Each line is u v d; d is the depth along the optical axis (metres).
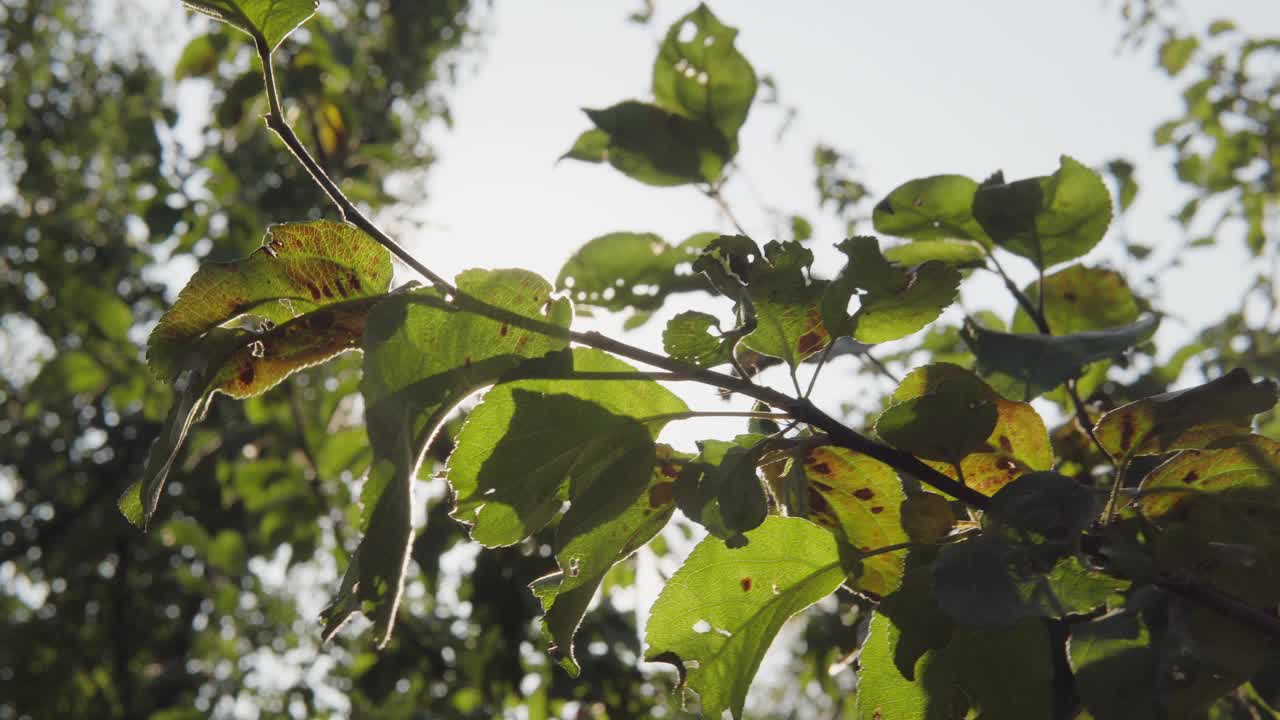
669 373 0.56
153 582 2.86
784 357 0.58
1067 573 0.52
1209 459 0.55
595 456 0.56
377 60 2.58
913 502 0.58
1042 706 0.56
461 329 0.54
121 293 3.03
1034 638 0.56
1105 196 0.67
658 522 0.58
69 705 2.85
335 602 0.53
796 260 0.57
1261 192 1.78
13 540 2.89
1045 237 0.68
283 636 3.17
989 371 0.61
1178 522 0.55
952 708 0.57
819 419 0.57
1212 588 0.53
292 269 0.57
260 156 2.01
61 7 3.64
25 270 2.83
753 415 0.57
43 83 3.60
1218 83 1.84
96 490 2.82
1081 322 0.72
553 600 0.59
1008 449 0.58
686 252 0.72
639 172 0.72
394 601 0.50
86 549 2.81
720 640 0.59
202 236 2.03
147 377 2.32
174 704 2.83
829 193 1.18
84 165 3.45
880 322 0.58
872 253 0.57
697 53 0.72
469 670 1.81
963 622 0.51
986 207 0.68
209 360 0.58
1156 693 0.52
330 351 0.58
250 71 1.51
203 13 0.55
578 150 0.73
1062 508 0.53
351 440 1.75
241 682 3.07
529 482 0.56
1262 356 1.40
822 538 0.59
